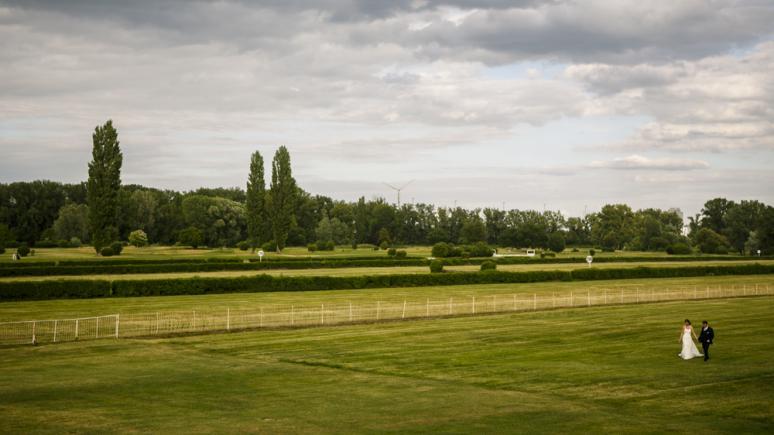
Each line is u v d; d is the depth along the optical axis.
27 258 112.75
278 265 98.88
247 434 22.12
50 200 193.38
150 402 26.39
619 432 22.59
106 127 119.38
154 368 33.12
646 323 49.66
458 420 23.95
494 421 23.83
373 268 103.75
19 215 188.38
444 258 118.06
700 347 39.06
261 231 143.12
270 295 67.25
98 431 22.33
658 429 22.94
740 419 24.25
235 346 39.72
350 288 75.06
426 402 26.52
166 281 65.88
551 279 88.44
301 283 72.44
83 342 40.53
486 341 41.62
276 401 26.64
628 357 36.16
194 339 42.12
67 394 27.64
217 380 30.48
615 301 66.56
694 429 22.97
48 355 36.50
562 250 193.50
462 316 54.19
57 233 176.38
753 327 47.03
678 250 161.50
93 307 55.81
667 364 34.09
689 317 52.97
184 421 23.64
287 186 142.25
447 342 41.25
